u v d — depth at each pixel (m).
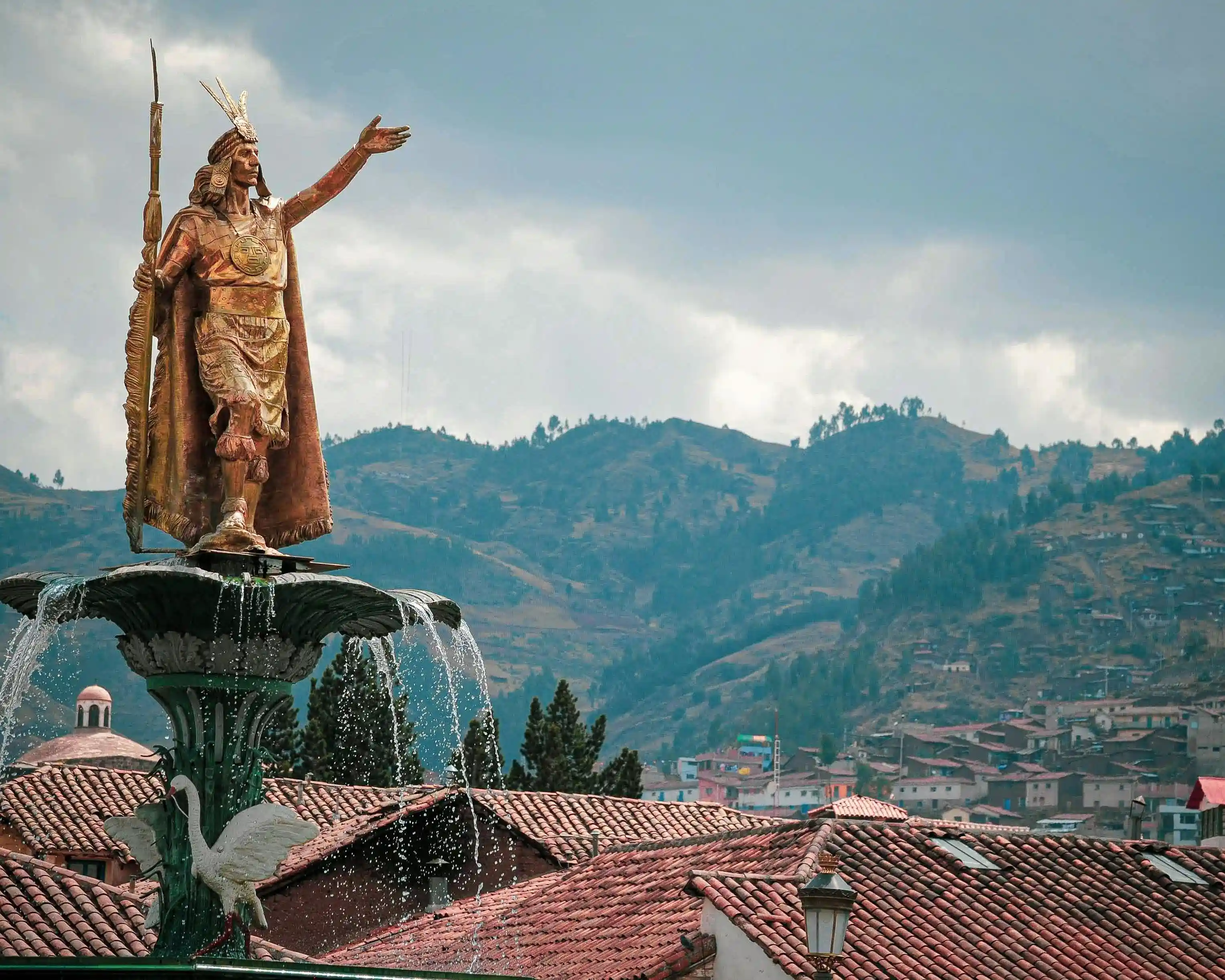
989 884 36.34
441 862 44.94
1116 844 39.41
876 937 33.38
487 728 20.17
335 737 66.88
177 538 19.50
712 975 31.56
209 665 18.41
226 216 19.61
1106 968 34.44
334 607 18.78
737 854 37.38
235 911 17.97
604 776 73.69
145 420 19.36
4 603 18.98
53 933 31.06
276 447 19.83
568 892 39.62
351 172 20.17
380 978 17.41
